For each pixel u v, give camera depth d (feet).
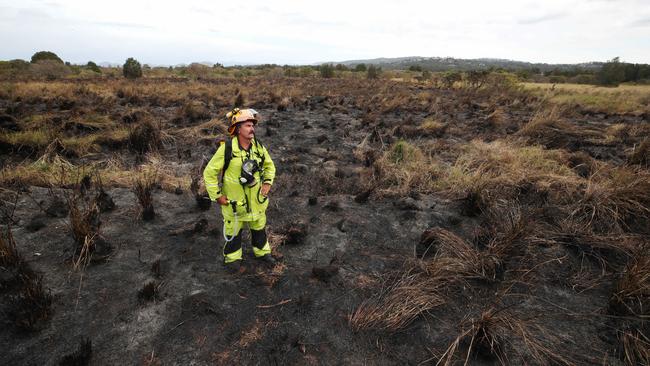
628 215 14.56
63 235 12.36
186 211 14.99
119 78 100.32
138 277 10.56
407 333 8.98
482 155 22.70
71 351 7.91
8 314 8.63
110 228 13.11
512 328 8.96
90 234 11.39
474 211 15.28
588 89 103.45
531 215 14.28
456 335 8.94
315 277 10.85
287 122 36.29
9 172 17.46
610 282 11.23
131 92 53.62
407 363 8.13
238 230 10.62
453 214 15.58
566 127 30.89
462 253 11.86
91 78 94.58
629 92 86.12
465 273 11.06
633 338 8.57
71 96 47.50
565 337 8.96
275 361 7.95
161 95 53.21
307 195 17.61
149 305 9.41
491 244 12.37
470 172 20.02
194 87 68.13
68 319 8.80
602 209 14.69
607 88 115.24
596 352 8.53
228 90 66.59
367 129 33.71
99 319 8.89
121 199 15.70
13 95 45.24
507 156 21.58
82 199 15.25
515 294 10.44
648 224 14.28
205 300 9.53
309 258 12.04
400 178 19.25
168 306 9.46
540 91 81.87
